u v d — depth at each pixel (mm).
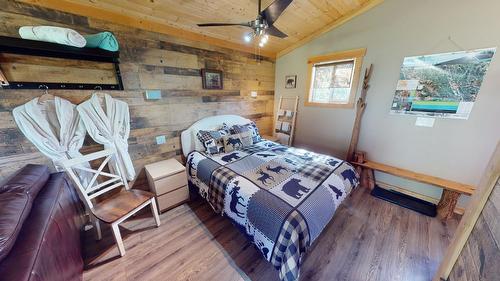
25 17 1452
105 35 1550
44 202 1135
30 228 912
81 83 1746
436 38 2045
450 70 2020
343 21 2654
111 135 1907
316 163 2143
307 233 1308
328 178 1813
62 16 1589
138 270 1504
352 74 2777
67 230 1246
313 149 3516
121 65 1954
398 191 2607
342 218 2098
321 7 2369
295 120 3654
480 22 1806
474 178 2086
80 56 1637
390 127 2543
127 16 1905
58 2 1548
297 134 3703
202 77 2666
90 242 1752
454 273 809
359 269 1515
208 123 2795
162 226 1975
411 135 2396
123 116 2000
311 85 3289
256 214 1467
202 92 2734
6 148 1503
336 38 2805
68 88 1683
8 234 774
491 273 537
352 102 2832
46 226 966
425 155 2340
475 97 1942
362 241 1782
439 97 2133
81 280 1364
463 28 1890
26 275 711
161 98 2322
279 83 3791
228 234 1872
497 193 643
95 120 1804
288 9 2322
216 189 1912
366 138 2799
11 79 1447
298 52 3338
